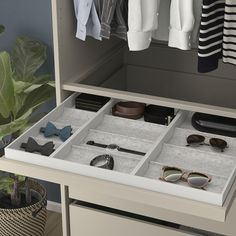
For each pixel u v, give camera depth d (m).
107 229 2.61
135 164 2.32
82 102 2.64
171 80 3.05
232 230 2.51
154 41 3.00
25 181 2.98
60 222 3.30
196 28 2.42
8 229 2.95
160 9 2.50
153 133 2.52
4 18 3.18
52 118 2.58
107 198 2.58
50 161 2.23
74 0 2.57
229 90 2.96
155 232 2.54
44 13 3.10
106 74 2.91
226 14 2.28
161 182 2.10
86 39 2.73
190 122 2.58
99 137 2.47
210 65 2.38
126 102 2.67
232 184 2.15
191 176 2.17
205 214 2.06
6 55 2.75
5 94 2.78
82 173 2.20
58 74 2.61
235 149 2.41
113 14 2.51
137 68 3.08
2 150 3.00
